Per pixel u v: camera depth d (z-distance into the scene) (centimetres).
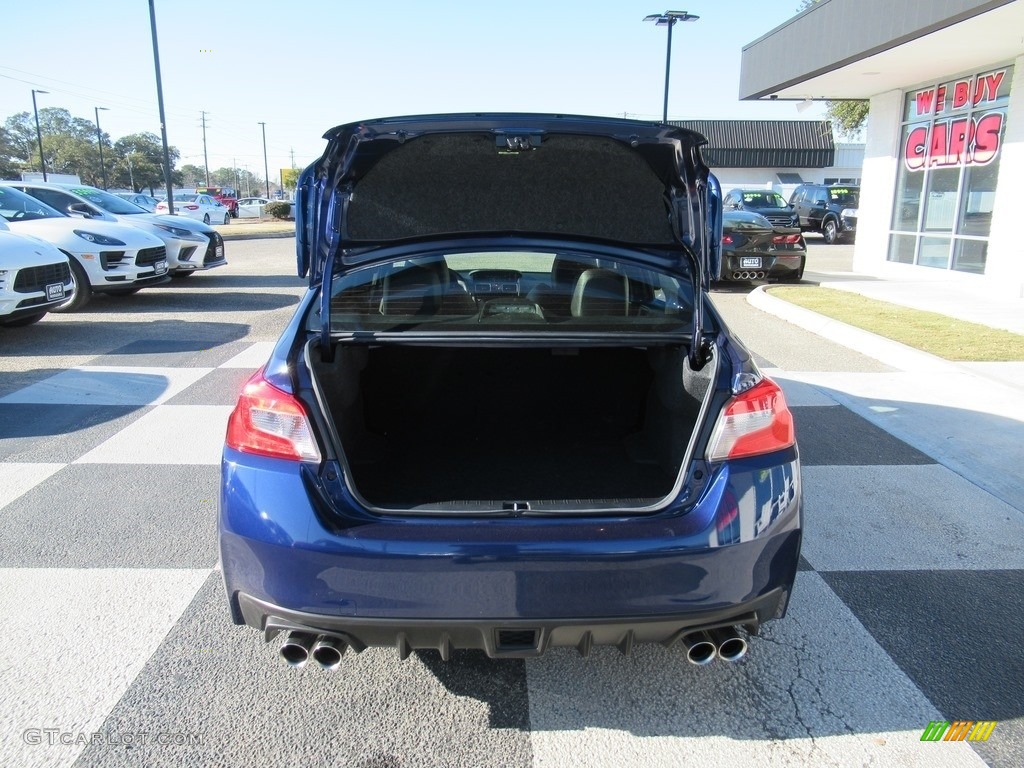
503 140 257
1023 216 1055
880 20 1014
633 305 281
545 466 293
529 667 259
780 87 1370
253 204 5288
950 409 536
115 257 934
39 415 514
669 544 202
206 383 593
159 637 272
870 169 1448
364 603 201
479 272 286
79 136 10212
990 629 281
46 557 326
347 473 213
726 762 217
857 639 275
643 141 256
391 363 339
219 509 216
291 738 225
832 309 909
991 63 1127
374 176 277
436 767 215
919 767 215
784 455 221
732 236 1182
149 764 214
